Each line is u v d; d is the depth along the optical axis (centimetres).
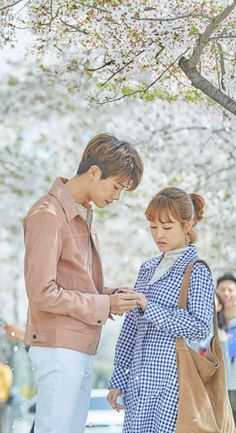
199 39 547
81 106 1393
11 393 816
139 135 1398
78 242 445
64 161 1413
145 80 681
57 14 586
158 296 454
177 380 437
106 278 1466
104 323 436
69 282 441
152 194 1398
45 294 425
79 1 578
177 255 462
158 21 571
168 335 446
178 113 1391
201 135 1397
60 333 433
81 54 702
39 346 438
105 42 596
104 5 577
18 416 794
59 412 433
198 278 451
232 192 1396
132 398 449
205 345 671
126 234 1444
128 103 1388
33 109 1403
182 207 454
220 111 1155
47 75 935
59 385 432
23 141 1411
